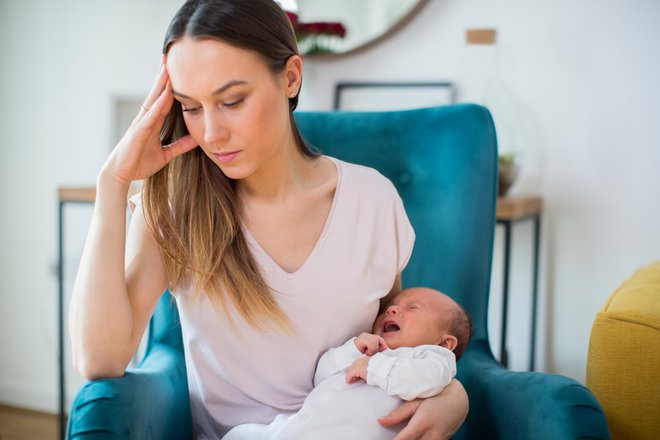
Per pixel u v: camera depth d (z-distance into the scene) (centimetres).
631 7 185
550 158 196
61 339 205
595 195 192
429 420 98
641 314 107
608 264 191
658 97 184
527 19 196
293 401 113
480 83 194
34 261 247
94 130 239
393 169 148
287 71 102
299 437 99
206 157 109
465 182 140
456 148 142
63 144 242
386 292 119
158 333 130
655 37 183
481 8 201
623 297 119
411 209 146
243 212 111
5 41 247
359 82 216
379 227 119
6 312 252
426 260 142
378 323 121
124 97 236
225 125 94
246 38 92
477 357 128
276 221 111
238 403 113
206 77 91
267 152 98
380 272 118
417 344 117
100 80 238
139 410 94
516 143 192
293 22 218
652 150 185
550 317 200
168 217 107
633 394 106
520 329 204
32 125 246
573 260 195
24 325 250
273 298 109
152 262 105
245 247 110
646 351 106
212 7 92
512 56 198
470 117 142
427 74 208
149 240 107
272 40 96
